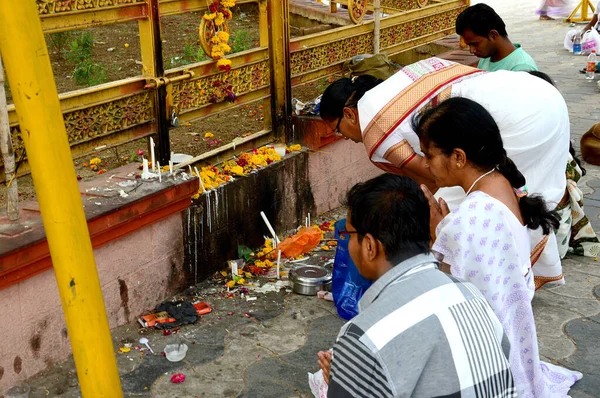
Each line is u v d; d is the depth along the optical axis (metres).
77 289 1.94
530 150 3.39
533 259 3.09
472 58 7.01
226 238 4.72
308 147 5.45
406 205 1.86
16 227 3.45
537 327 4.11
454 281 1.91
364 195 1.90
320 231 5.22
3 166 3.61
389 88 3.52
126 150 6.17
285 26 5.15
